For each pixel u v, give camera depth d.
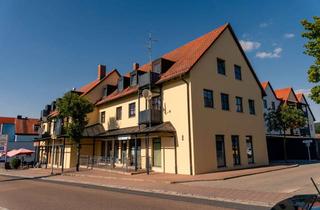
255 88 24.42
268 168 19.94
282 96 41.25
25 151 34.00
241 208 8.05
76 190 12.46
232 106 21.48
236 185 12.59
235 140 21.16
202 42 22.25
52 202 9.34
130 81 25.20
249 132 22.56
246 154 21.70
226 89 21.27
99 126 27.67
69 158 26.55
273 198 9.22
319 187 11.26
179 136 18.55
